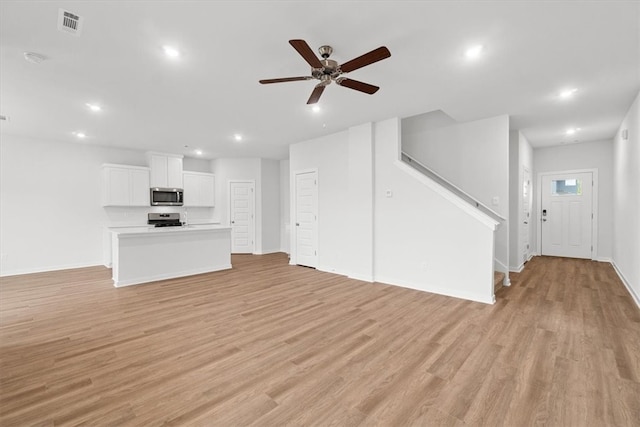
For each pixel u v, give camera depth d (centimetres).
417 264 420
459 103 384
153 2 190
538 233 681
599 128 508
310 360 224
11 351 239
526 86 330
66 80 306
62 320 306
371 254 466
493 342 251
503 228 438
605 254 603
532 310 328
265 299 376
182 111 407
